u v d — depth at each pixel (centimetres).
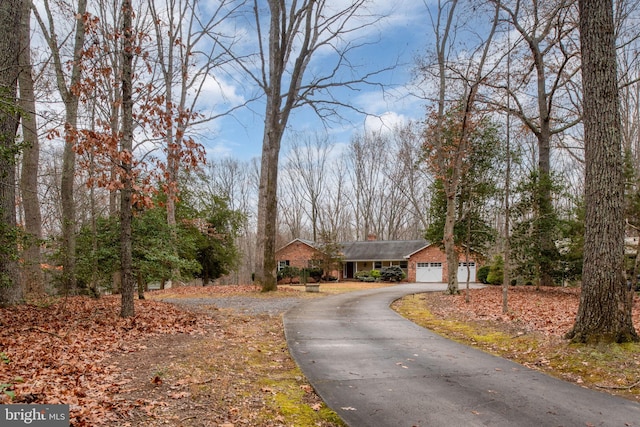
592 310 652
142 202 839
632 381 522
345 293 1873
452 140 1827
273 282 1806
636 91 2248
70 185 1270
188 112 946
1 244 766
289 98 1730
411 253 3428
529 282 2480
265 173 2105
